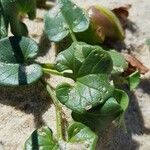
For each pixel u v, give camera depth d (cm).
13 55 24
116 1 29
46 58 26
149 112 25
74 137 22
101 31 26
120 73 24
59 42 26
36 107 24
